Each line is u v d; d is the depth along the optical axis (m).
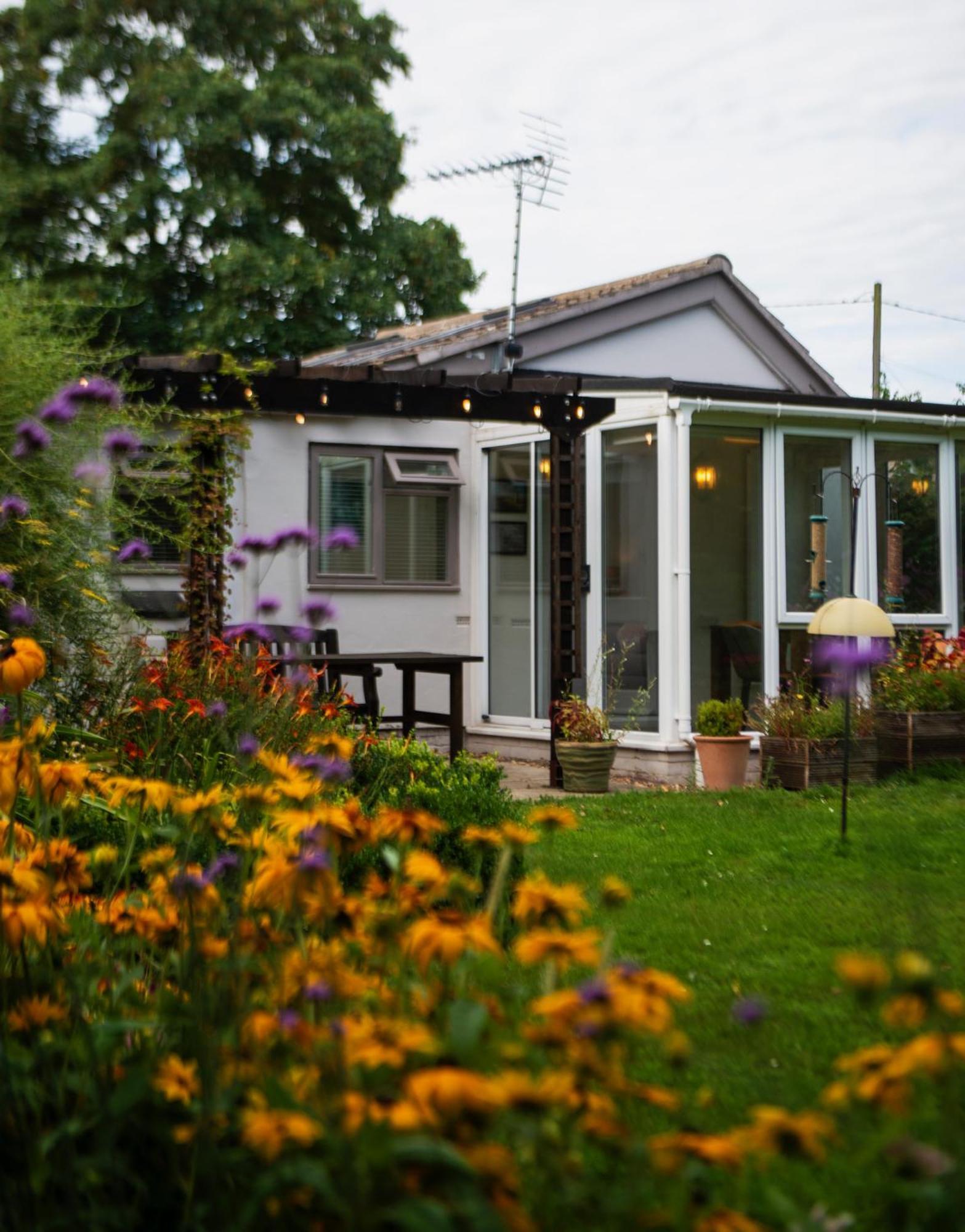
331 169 21.70
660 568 9.98
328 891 2.09
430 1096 1.38
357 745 5.72
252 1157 1.74
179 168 21.08
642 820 7.41
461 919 1.84
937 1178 1.51
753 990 4.00
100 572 6.48
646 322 13.52
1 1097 1.81
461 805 5.20
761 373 14.73
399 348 12.76
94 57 21.27
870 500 10.91
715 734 9.18
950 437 11.34
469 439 11.87
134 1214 1.75
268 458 10.98
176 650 6.35
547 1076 1.58
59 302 7.86
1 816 2.68
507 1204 1.42
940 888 5.53
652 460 10.14
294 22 22.91
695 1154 1.48
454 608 11.83
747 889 5.57
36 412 6.22
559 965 1.74
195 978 2.05
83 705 5.96
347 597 11.30
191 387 8.40
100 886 3.71
